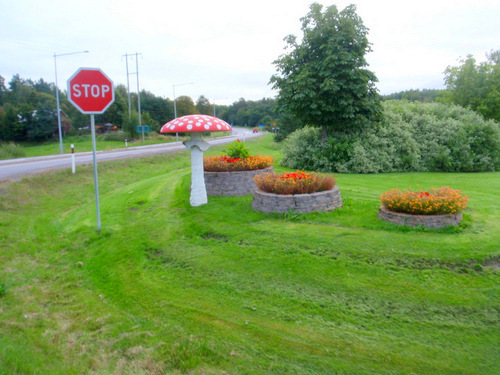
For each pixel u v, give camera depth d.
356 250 5.21
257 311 4.13
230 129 8.08
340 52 13.21
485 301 3.89
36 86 92.69
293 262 5.10
